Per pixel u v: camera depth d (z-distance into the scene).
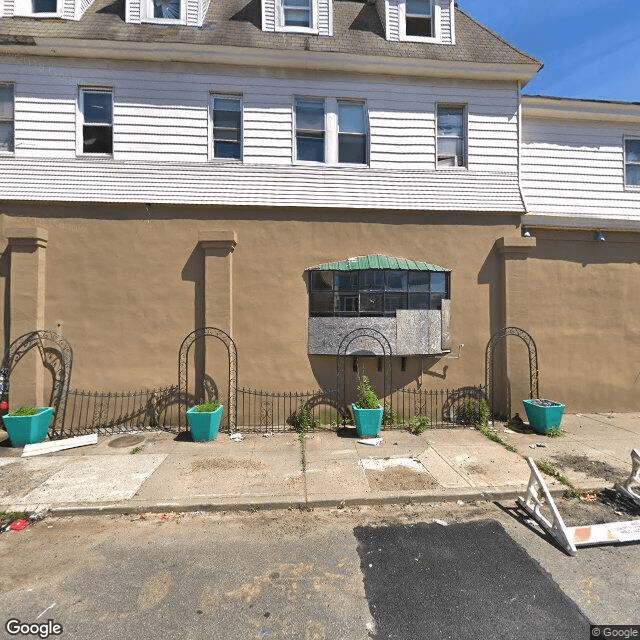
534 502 4.36
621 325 8.74
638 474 5.21
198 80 7.73
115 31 7.59
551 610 2.99
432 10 8.43
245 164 7.77
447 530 4.13
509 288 8.02
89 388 7.46
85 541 3.92
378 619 2.90
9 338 7.20
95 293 7.53
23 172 7.43
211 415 6.78
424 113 8.12
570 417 8.33
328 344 7.69
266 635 2.76
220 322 7.54
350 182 7.95
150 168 7.62
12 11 7.77
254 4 8.48
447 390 7.99
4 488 4.96
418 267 7.76
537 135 8.74
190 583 3.28
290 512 4.53
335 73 7.98
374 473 5.40
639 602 3.09
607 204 8.85
